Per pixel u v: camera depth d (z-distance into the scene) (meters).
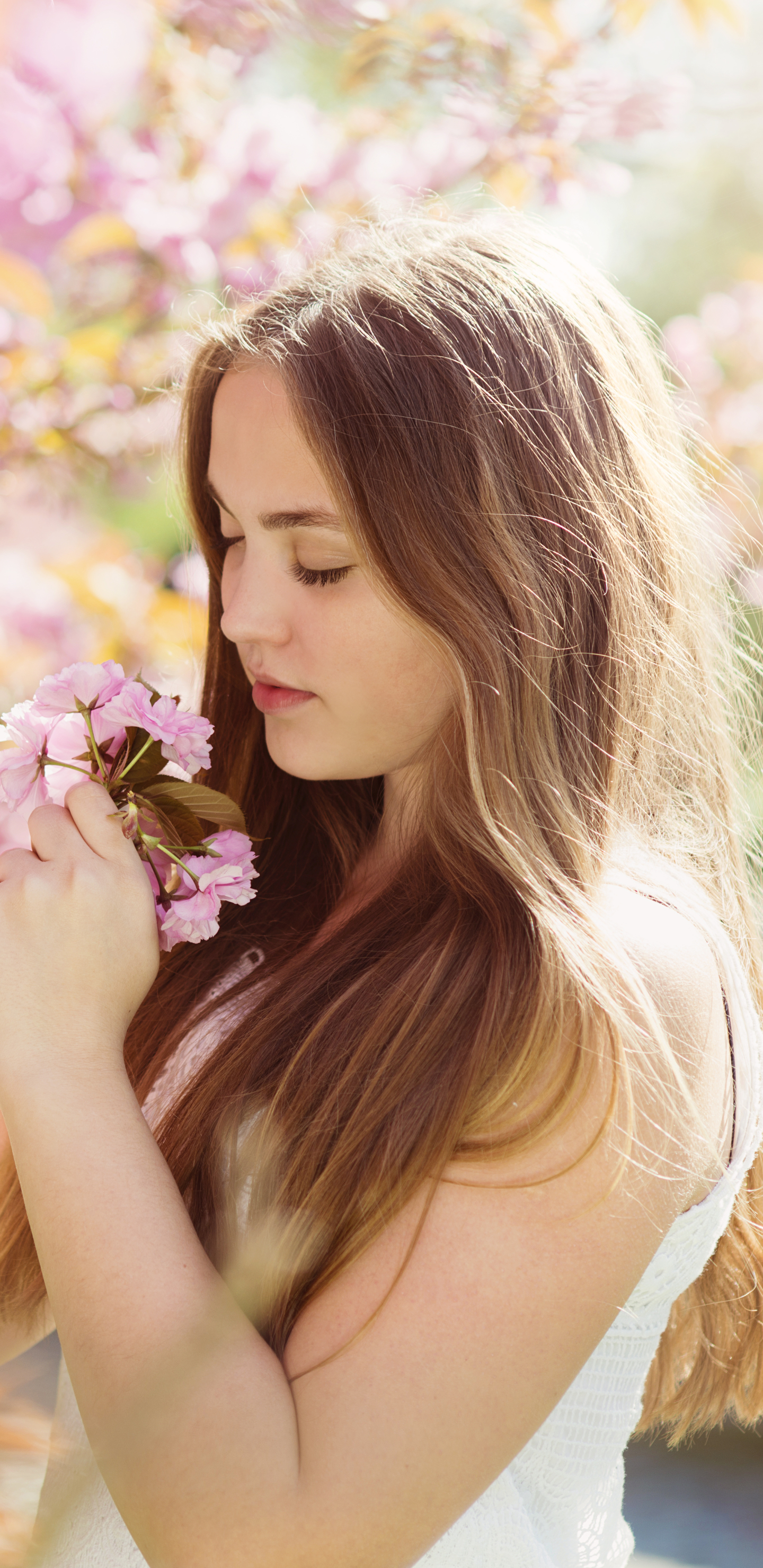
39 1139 1.08
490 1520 1.13
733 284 3.44
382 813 1.33
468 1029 1.11
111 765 1.16
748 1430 3.31
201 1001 1.30
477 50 1.90
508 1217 1.06
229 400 1.17
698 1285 1.36
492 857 1.14
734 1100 1.16
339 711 1.16
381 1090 1.10
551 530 1.17
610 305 1.25
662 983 1.11
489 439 1.15
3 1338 1.28
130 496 2.18
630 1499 2.97
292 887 1.34
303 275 1.20
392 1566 1.04
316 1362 1.06
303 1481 1.03
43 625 1.95
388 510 1.13
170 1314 1.05
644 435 1.23
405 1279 1.06
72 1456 1.08
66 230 1.88
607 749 1.19
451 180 2.02
